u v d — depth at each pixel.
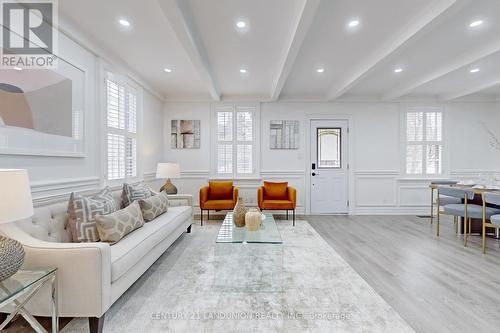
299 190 5.43
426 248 3.25
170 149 5.40
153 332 1.63
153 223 2.84
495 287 2.23
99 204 2.30
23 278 1.40
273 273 2.50
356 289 2.19
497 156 5.30
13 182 1.30
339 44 3.03
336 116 5.41
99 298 1.58
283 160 5.45
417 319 1.77
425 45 3.07
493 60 3.46
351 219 4.94
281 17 2.44
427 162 5.42
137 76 3.97
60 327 1.68
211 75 3.91
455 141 5.41
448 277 2.42
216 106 5.41
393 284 2.28
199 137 5.41
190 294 2.10
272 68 3.79
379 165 5.42
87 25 2.56
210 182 4.95
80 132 2.70
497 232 3.71
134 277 2.06
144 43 2.97
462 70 3.87
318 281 2.33
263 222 2.96
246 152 5.44
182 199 4.03
